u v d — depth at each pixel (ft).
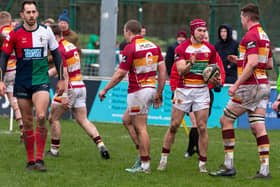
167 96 135.44
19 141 106.22
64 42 90.63
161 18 230.07
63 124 132.77
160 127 132.36
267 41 77.15
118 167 84.89
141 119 80.48
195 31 79.00
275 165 90.07
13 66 108.88
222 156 96.53
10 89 107.86
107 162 88.74
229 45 127.75
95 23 223.10
